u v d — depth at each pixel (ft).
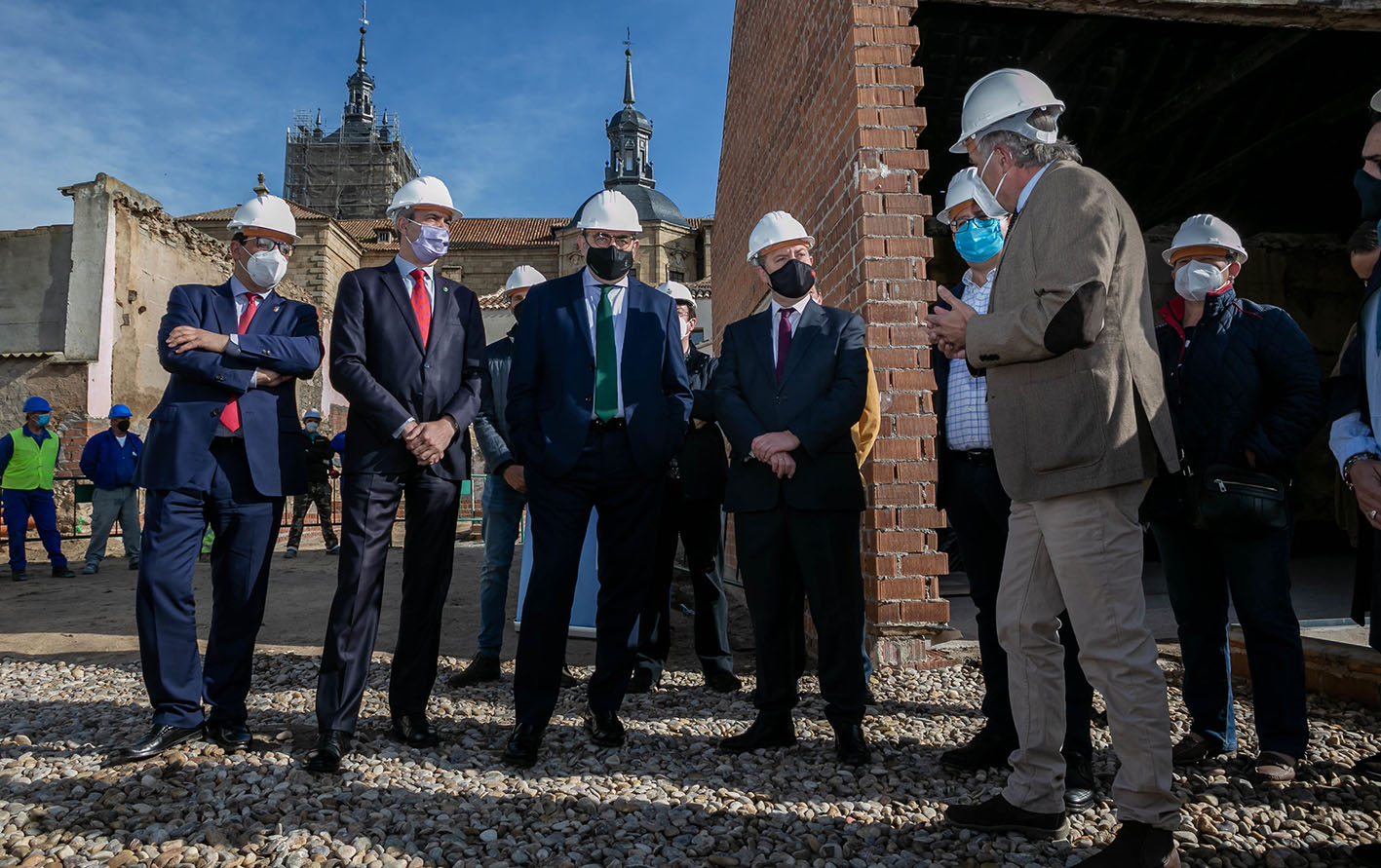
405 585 9.73
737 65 25.11
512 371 10.04
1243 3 14.44
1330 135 25.82
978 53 22.22
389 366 9.53
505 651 15.11
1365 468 6.57
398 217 9.93
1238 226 31.81
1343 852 6.77
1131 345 6.35
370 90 206.80
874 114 13.64
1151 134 24.32
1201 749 8.97
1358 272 8.84
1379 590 7.18
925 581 13.03
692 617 18.56
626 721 10.63
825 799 7.97
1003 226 8.68
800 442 9.14
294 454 9.96
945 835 7.09
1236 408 8.76
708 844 6.88
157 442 9.36
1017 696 7.12
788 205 18.57
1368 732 9.95
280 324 10.16
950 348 7.09
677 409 10.11
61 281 46.50
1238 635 12.49
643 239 142.92
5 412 44.06
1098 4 14.24
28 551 36.58
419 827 7.16
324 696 8.79
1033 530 7.00
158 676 9.07
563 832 7.12
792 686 9.59
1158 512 7.85
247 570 9.53
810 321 10.07
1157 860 6.04
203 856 6.58
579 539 9.48
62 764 8.67
